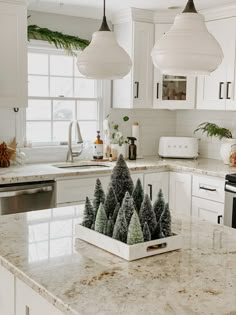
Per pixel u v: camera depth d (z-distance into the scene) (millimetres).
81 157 4566
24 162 4117
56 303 1344
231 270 1594
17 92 3764
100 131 4723
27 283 1514
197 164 4242
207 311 1267
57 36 4273
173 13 4340
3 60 3668
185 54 1706
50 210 2490
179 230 2127
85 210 1944
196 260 1698
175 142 4598
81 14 4418
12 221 2246
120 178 1911
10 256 1719
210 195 3852
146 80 4484
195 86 4395
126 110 4824
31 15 4195
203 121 4816
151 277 1519
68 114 4555
